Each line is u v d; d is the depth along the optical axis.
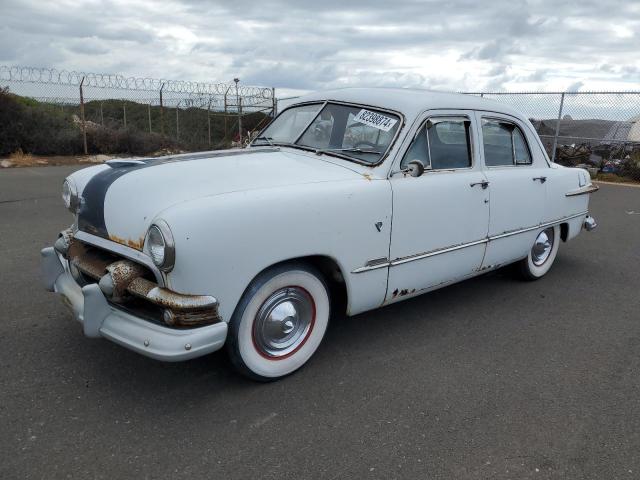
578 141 14.46
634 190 12.11
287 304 3.20
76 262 3.25
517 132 4.81
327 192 3.19
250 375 3.13
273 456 2.58
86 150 15.61
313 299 3.33
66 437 2.65
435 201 3.84
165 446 2.62
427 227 3.82
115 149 16.42
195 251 2.66
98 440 2.64
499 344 3.95
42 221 7.11
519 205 4.68
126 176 3.20
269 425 2.83
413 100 3.88
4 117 14.31
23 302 4.28
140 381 3.21
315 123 4.18
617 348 3.96
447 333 4.10
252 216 2.84
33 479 2.35
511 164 4.75
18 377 3.19
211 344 2.78
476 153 4.27
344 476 2.47
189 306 2.68
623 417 3.04
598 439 2.83
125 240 2.95
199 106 18.52
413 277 3.83
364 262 3.46
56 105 16.78
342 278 3.46
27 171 12.34
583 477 2.53
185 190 2.94
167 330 2.75
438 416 2.98
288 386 3.23
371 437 2.76
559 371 3.57
